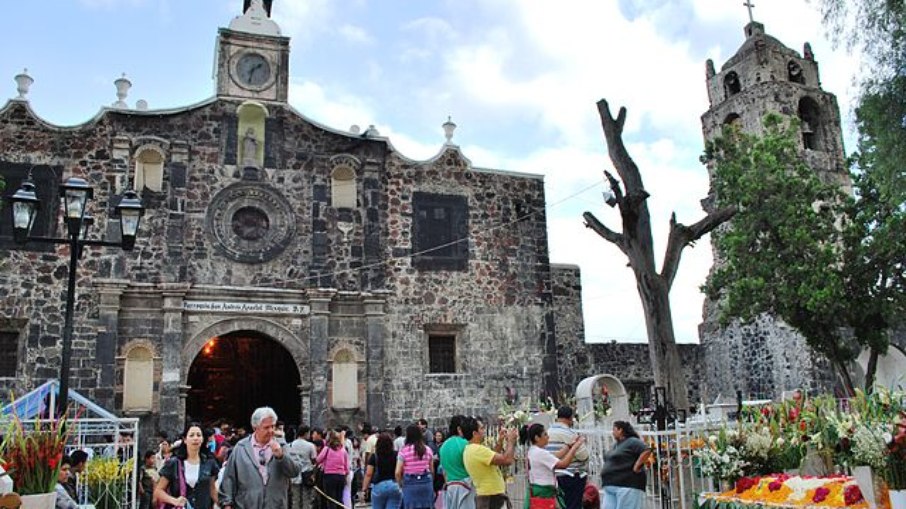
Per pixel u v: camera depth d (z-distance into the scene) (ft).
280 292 73.41
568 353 87.10
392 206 79.97
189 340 70.13
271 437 26.94
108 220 70.69
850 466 27.37
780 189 77.05
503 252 82.64
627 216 53.11
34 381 65.72
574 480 32.65
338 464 45.78
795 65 105.60
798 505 27.27
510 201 84.48
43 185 70.08
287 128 78.54
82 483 40.09
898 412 26.86
